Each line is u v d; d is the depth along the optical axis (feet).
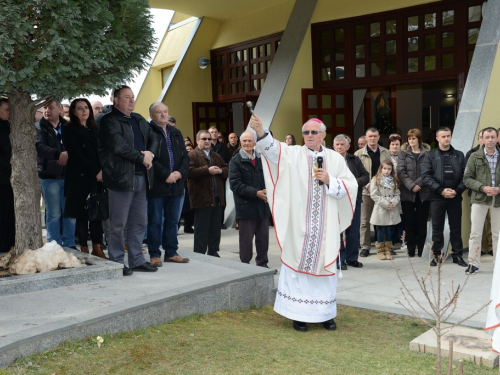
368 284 21.62
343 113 38.24
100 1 16.37
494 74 27.73
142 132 18.49
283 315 15.97
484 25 28.68
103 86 17.37
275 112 37.04
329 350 14.06
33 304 14.56
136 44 17.92
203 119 47.37
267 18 43.73
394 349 14.32
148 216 19.49
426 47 35.09
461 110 27.25
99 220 19.92
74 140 20.01
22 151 17.71
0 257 18.22
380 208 26.00
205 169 23.56
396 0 35.24
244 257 22.41
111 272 17.25
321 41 39.19
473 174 23.16
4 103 19.49
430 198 24.72
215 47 48.60
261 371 12.39
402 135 51.19
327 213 15.71
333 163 16.06
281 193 15.70
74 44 15.83
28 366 11.68
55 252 17.25
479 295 19.56
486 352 13.43
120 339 13.66
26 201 17.78
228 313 16.89
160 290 15.98
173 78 47.29
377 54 36.96
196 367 12.42
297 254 15.67
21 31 14.97
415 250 28.60
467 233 27.45
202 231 23.90
